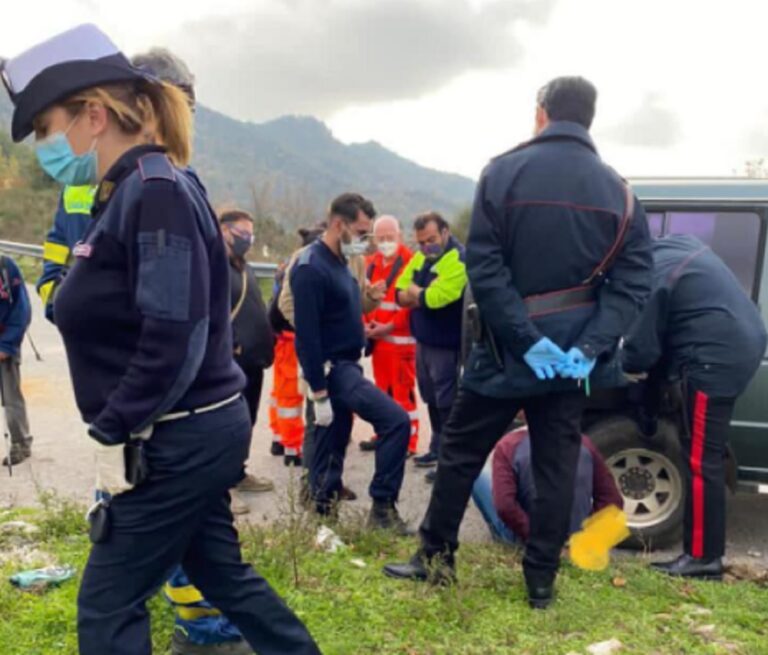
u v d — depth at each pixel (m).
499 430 3.43
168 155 2.14
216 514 2.37
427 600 3.38
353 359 4.59
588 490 4.12
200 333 1.97
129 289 1.98
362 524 4.36
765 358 4.45
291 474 3.99
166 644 2.93
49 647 2.86
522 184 3.21
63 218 3.37
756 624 3.34
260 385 5.06
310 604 3.29
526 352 3.16
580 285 3.24
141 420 1.95
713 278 3.99
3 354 5.89
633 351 4.05
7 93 2.07
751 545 4.70
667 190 4.70
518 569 3.86
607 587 3.71
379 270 6.31
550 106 3.31
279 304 5.61
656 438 4.47
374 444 6.70
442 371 5.69
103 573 2.10
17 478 5.74
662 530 4.50
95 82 2.01
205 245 2.11
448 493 3.48
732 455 4.49
